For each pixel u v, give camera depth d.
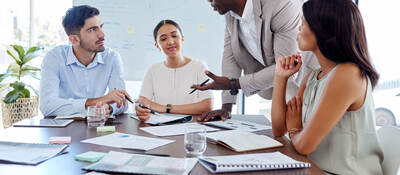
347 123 1.09
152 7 3.22
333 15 1.07
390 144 1.12
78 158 0.86
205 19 3.23
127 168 0.78
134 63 3.28
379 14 2.87
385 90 2.88
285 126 1.29
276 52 1.65
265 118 1.68
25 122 1.42
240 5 1.66
